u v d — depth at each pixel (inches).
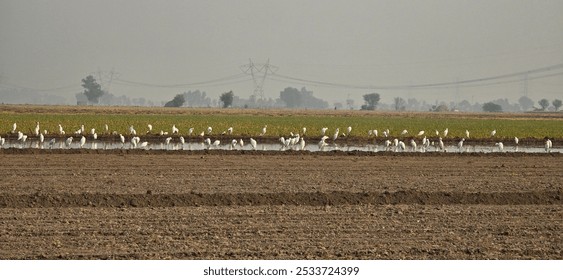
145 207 843.4
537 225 767.7
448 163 1379.2
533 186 1054.4
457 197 932.6
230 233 703.1
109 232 700.0
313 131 2384.4
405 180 1104.8
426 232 721.0
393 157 1489.9
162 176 1109.7
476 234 717.3
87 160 1336.1
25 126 2346.2
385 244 667.4
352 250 643.5
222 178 1093.8
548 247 670.5
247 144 1916.8
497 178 1150.3
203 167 1242.6
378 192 954.1
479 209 860.0
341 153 1551.4
